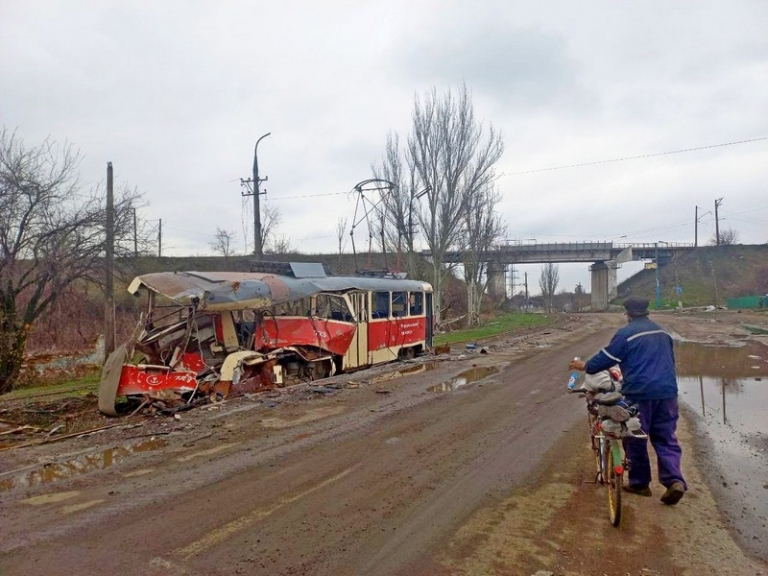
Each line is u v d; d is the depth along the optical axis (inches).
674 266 3152.1
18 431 346.6
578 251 2839.6
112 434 309.9
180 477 232.1
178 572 152.1
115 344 725.3
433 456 262.4
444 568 154.6
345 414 354.9
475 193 1119.6
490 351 782.5
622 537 173.9
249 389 430.0
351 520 187.0
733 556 161.6
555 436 300.7
